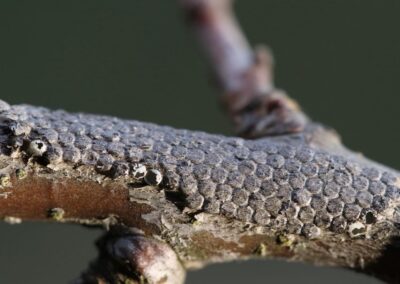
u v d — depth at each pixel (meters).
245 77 0.09
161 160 0.07
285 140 0.07
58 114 0.07
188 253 0.07
